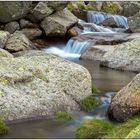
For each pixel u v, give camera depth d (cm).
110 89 1627
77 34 3073
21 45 2506
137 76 1250
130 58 2150
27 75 1320
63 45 2917
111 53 2277
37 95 1266
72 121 1205
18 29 2875
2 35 2497
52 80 1348
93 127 1081
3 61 1395
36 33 2903
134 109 1181
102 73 2041
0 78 1264
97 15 3941
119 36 2977
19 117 1177
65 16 3136
